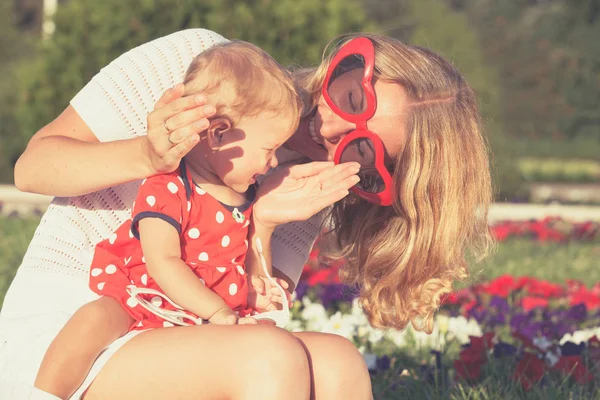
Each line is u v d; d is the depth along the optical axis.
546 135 44.84
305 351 2.64
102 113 3.04
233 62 2.84
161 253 2.77
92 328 2.63
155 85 3.12
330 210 3.44
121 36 14.37
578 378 4.27
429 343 5.18
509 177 21.03
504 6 53.25
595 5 45.44
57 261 2.97
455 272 3.19
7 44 32.69
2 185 18.59
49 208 3.07
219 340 2.49
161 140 2.55
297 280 3.49
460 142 3.04
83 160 2.74
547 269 9.73
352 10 14.56
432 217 3.06
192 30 3.33
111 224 3.04
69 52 14.84
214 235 2.90
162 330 2.61
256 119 2.84
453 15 32.41
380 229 3.27
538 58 45.19
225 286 2.89
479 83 21.50
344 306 6.65
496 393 4.08
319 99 3.12
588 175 31.64
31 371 2.62
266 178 3.16
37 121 15.03
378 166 3.04
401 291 3.19
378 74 3.02
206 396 2.49
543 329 5.21
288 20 13.77
